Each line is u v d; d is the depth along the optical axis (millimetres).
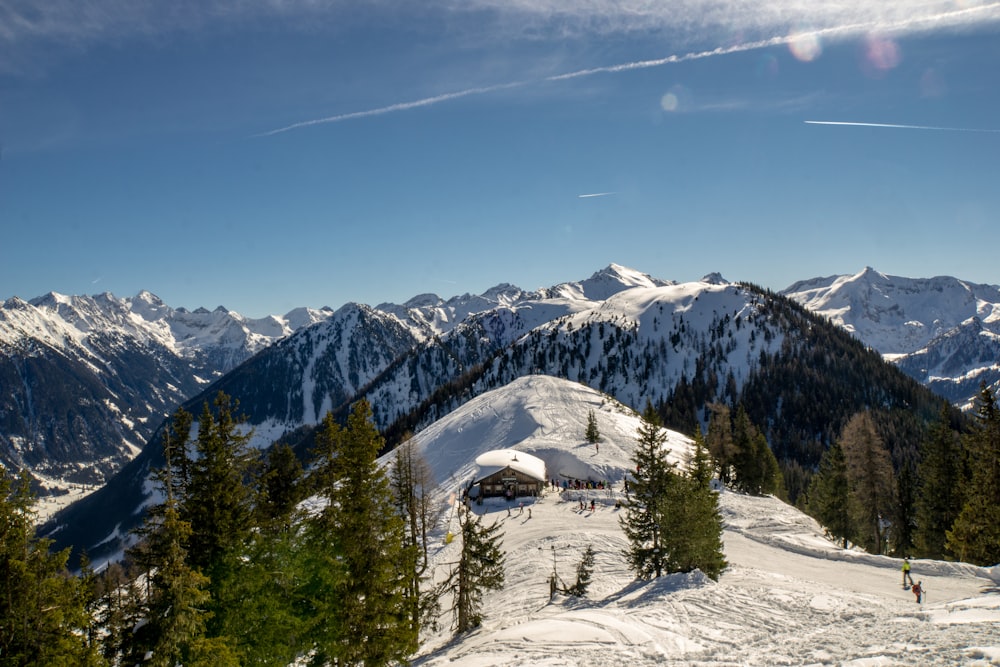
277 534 27953
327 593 26859
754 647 19953
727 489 84188
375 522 26969
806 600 28859
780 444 183750
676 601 29438
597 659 21156
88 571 33219
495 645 25703
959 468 59469
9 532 19938
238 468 30672
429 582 47688
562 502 76562
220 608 24984
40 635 20047
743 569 40438
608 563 48469
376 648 25344
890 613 24219
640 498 45125
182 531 22531
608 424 110375
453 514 71312
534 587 43656
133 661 22234
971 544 46688
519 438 106688
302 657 29422
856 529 71062
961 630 17688
